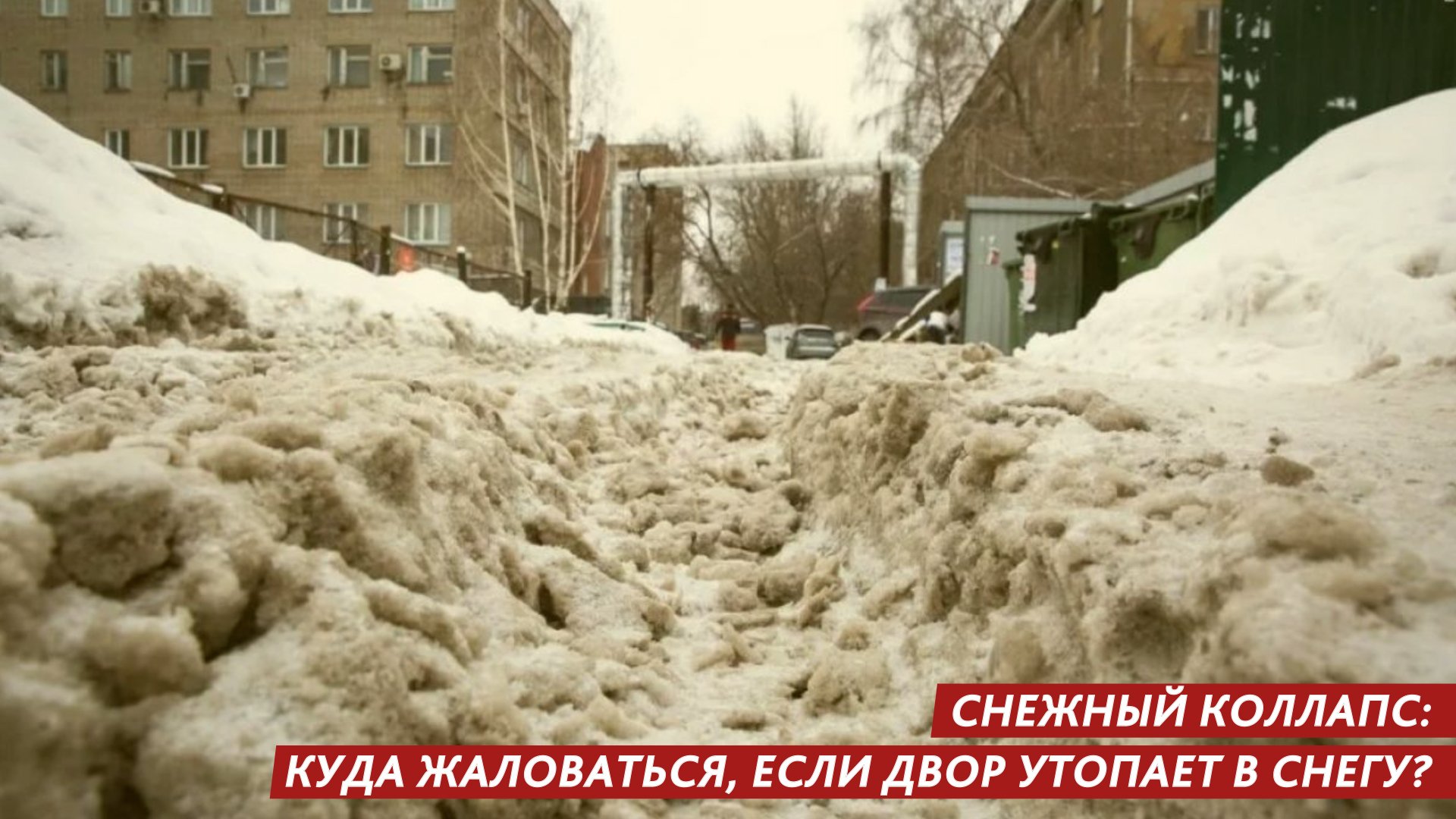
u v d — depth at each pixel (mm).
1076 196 25141
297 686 1768
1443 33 8633
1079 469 2826
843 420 4855
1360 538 1818
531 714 2311
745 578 4102
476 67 35094
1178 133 25859
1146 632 2055
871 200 52281
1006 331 17734
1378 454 2797
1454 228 5824
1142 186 24953
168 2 38688
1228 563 1854
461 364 7648
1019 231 17562
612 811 2113
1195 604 1887
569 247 33531
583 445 5539
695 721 2744
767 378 12609
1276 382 5320
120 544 1764
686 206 51719
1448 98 7715
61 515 1720
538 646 2699
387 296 9578
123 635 1616
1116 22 31281
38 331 5781
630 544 4145
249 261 8070
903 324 21047
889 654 3176
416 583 2336
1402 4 8797
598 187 43688
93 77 39156
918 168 31328
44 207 6547
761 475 5852
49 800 1463
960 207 32156
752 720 2736
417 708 1914
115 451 1942
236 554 1871
